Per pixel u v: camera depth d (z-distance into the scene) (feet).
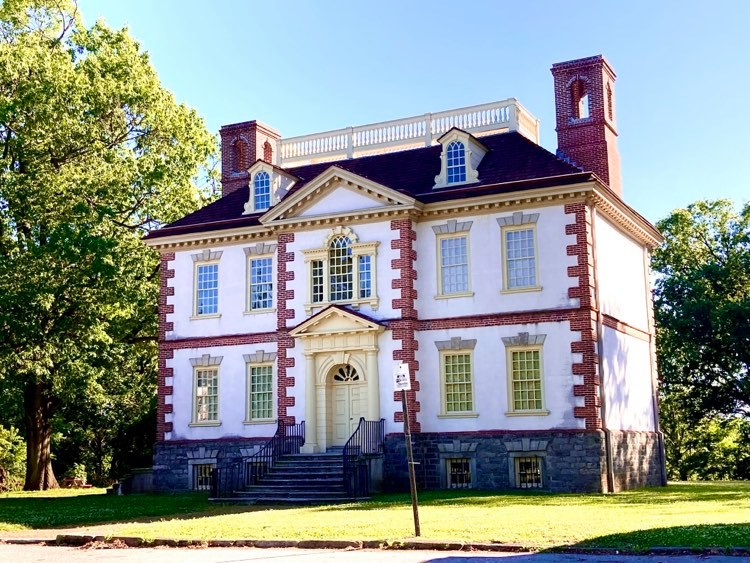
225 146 148.46
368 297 117.70
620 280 122.83
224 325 130.41
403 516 74.08
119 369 167.12
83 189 134.92
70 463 203.72
